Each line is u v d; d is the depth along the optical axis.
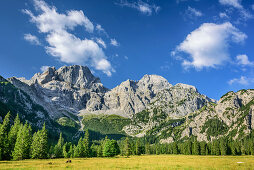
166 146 189.88
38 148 81.44
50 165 41.91
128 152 121.69
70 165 41.97
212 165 40.59
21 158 74.12
